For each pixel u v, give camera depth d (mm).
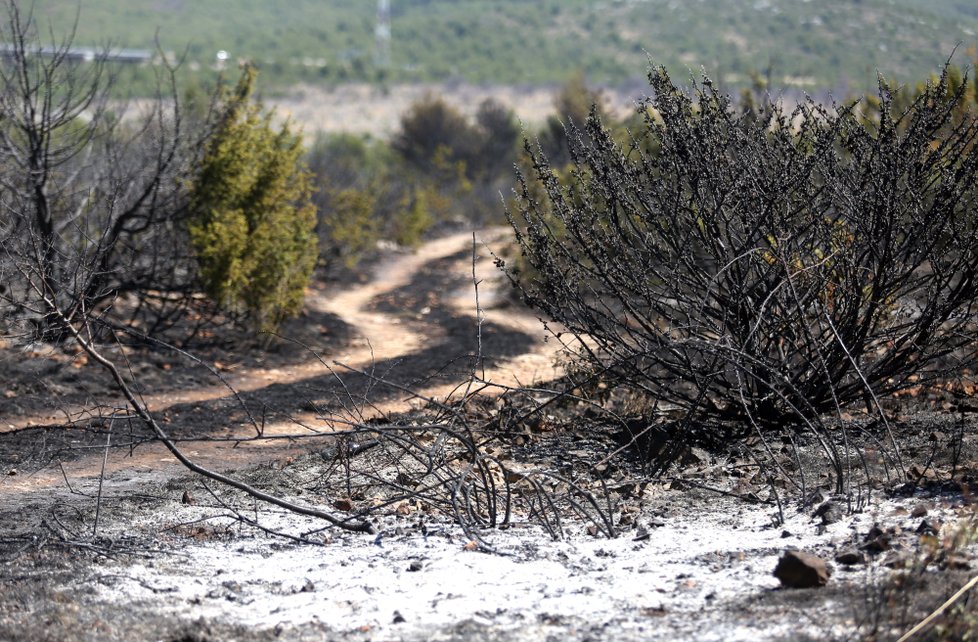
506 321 24984
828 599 5531
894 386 10820
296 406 15266
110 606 6109
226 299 21891
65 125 19500
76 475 10875
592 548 7336
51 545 7516
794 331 11148
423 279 35812
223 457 12055
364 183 46188
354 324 25969
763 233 10359
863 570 6008
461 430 10594
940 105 10289
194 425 13867
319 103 190625
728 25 143500
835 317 10555
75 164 20828
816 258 10344
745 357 9312
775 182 10078
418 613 5859
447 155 73188
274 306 22562
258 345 21016
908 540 6484
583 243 10859
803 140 10734
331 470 9836
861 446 9953
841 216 10648
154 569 6980
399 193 52656
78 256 16500
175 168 20938
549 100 186375
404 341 23656
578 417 12344
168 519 8516
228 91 21797
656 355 10695
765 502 8547
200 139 21047
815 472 9273
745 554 6719
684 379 10695
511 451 10844
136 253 20672
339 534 8086
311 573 6895
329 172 40375
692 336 10656
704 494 9102
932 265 10250
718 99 10703
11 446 12109
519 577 6582
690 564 6617
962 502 7457
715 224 10414
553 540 7656
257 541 7867
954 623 4793
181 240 21641
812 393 10797
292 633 5551
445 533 7957
